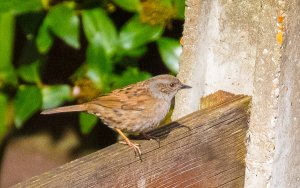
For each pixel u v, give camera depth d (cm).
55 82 1273
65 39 1156
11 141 1384
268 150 824
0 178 1399
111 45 1182
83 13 1181
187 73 887
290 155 845
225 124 820
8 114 1290
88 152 1369
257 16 834
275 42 796
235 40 855
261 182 834
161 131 776
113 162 724
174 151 784
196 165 805
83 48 1273
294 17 796
